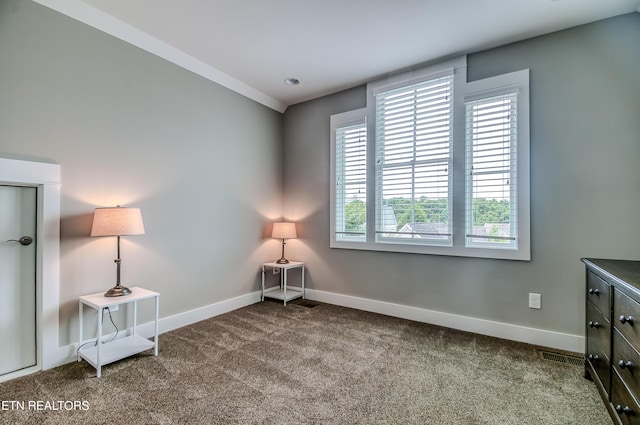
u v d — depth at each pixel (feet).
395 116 10.96
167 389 6.22
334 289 12.36
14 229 6.77
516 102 8.71
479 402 5.86
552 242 8.27
